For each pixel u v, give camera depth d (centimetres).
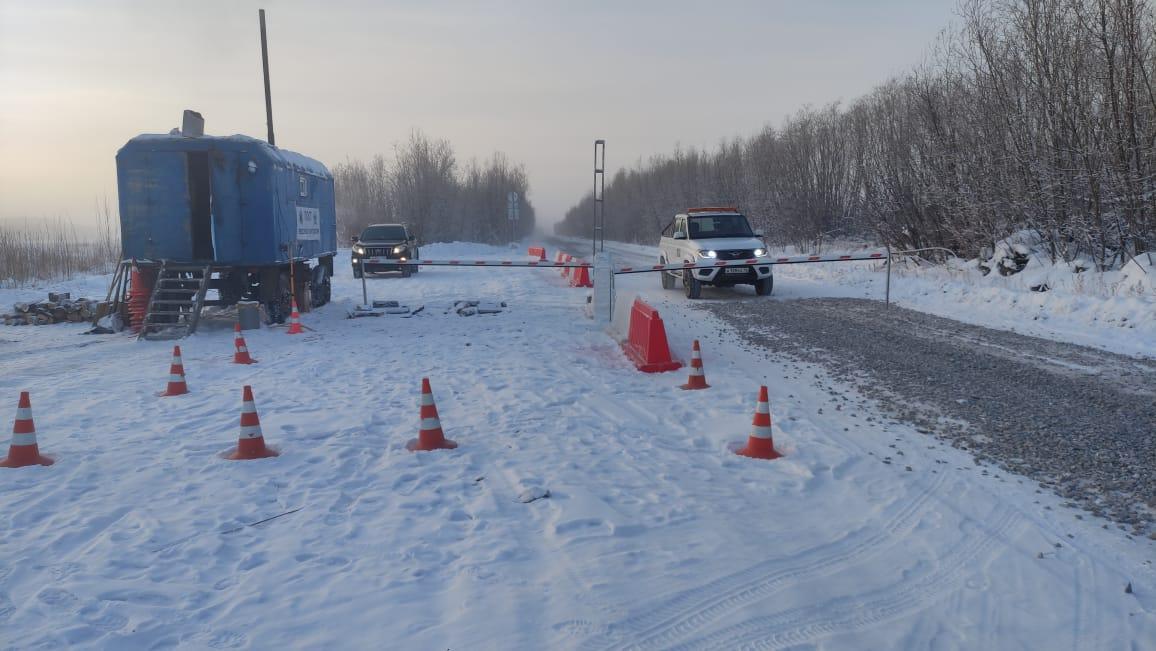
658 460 605
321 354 1131
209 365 1048
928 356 1009
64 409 792
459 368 1005
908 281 1870
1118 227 1598
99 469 589
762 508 501
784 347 1120
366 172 7556
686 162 6319
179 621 354
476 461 605
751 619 357
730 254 1775
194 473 580
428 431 637
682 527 468
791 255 3416
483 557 424
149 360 1098
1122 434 638
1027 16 1798
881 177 2520
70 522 480
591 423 718
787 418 722
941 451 614
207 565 417
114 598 376
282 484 554
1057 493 515
